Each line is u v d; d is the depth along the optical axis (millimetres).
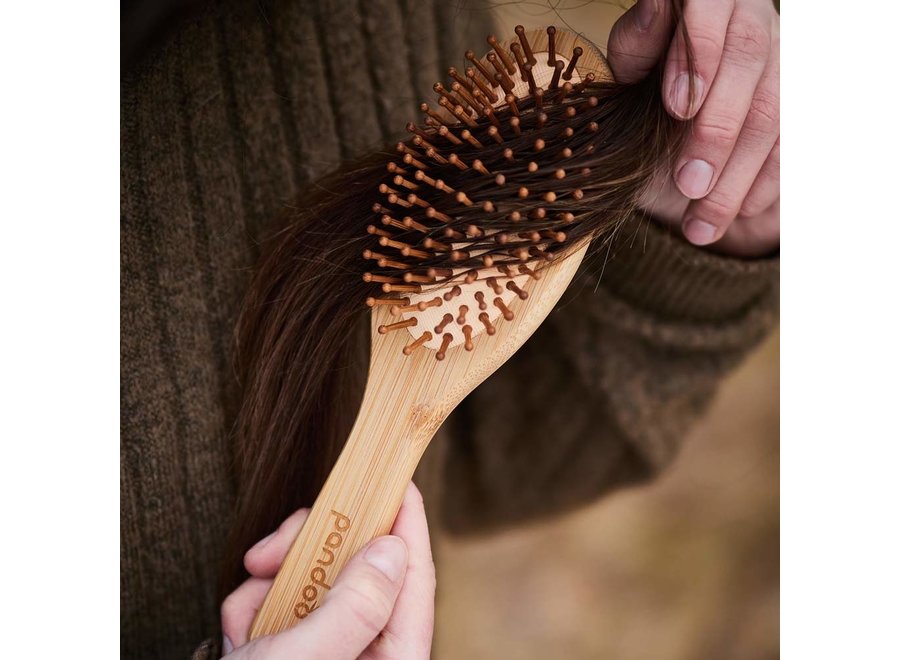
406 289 529
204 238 668
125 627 666
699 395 688
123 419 662
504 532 701
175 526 668
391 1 670
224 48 668
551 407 697
